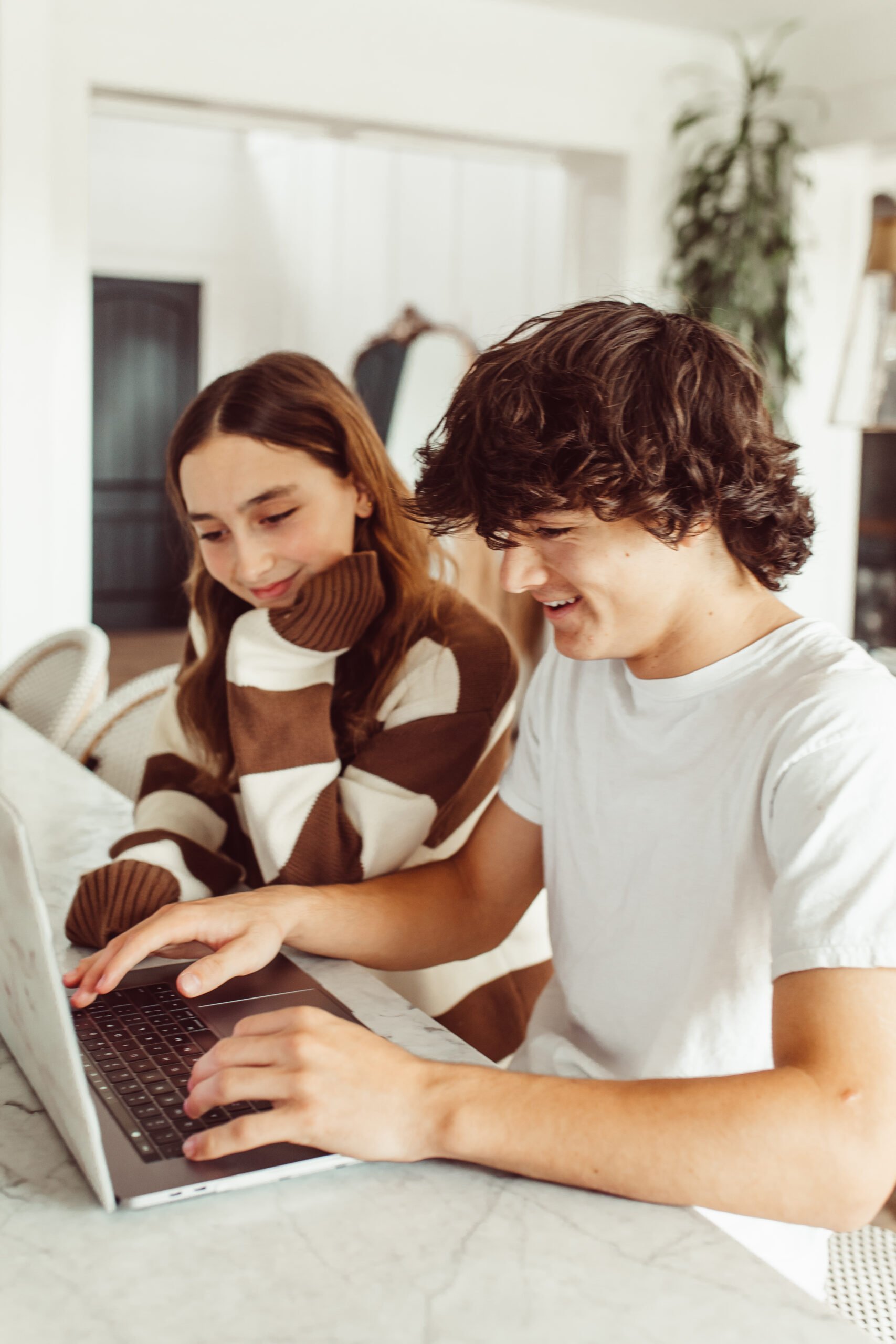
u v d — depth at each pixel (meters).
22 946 0.73
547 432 0.83
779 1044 0.77
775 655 0.94
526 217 5.70
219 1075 0.79
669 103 5.09
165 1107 0.83
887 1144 0.72
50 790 1.71
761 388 0.89
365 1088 0.77
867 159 5.13
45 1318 0.64
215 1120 0.81
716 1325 0.64
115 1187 0.74
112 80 4.15
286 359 1.35
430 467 0.94
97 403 8.50
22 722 2.18
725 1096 0.74
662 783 0.99
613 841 1.04
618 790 1.03
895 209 3.06
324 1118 0.76
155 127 8.09
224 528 1.35
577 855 1.08
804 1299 0.67
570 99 4.90
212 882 1.31
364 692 1.37
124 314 8.44
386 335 6.72
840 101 4.90
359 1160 0.79
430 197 6.33
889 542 5.30
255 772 1.26
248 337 8.51
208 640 1.46
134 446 8.67
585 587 0.89
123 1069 0.89
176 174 8.21
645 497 0.83
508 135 4.81
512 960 1.39
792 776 0.85
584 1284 0.67
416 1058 0.81
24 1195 0.75
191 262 8.34
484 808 1.42
